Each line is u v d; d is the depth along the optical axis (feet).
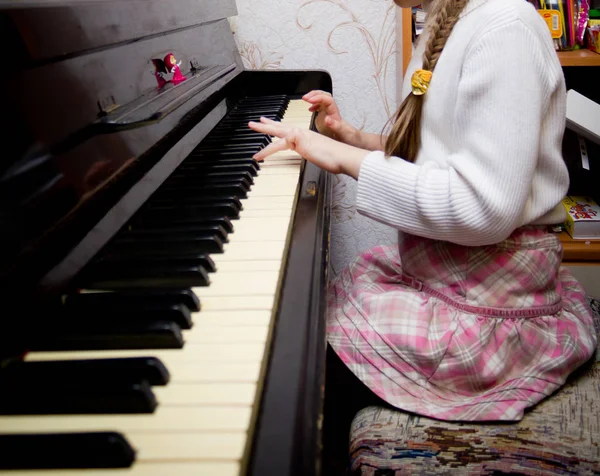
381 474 2.25
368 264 3.39
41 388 1.21
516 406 2.37
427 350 2.53
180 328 1.48
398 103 4.88
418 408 2.46
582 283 4.32
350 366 2.65
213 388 1.26
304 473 1.03
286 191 2.51
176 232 2.01
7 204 1.37
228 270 1.80
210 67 3.38
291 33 5.02
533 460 2.18
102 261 1.77
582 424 2.32
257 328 1.48
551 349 2.59
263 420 1.15
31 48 1.59
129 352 1.41
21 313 1.39
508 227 2.35
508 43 2.25
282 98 4.36
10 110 1.46
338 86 5.20
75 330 1.43
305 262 1.81
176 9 3.00
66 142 1.67
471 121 2.35
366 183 2.60
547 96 2.35
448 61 2.54
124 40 2.22
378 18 4.93
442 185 2.40
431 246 2.77
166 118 2.47
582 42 4.23
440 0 2.63
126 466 1.07
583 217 4.27
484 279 2.64
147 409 1.19
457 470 2.20
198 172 2.67
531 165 2.27
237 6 4.93
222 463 1.07
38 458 1.06
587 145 4.64
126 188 2.13
